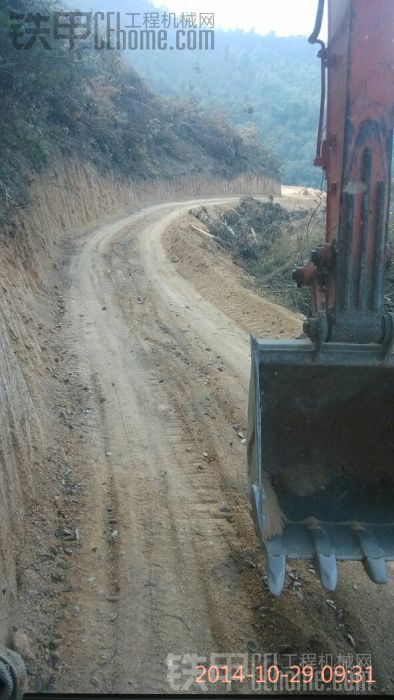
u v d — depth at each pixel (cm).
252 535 567
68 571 500
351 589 512
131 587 489
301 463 469
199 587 496
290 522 421
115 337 1139
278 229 2577
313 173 8788
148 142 4275
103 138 3306
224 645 443
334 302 441
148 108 4591
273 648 444
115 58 4088
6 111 1778
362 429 469
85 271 1695
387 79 416
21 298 1089
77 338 1111
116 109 3831
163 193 4084
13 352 720
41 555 507
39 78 1898
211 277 1692
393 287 1427
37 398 750
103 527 564
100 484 635
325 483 461
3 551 461
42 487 595
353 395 457
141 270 1792
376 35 414
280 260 1953
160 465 686
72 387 877
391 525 428
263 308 1374
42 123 2270
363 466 469
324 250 452
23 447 590
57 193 2205
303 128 10506
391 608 496
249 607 480
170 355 1066
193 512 599
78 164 2678
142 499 615
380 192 423
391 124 421
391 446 468
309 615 475
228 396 898
